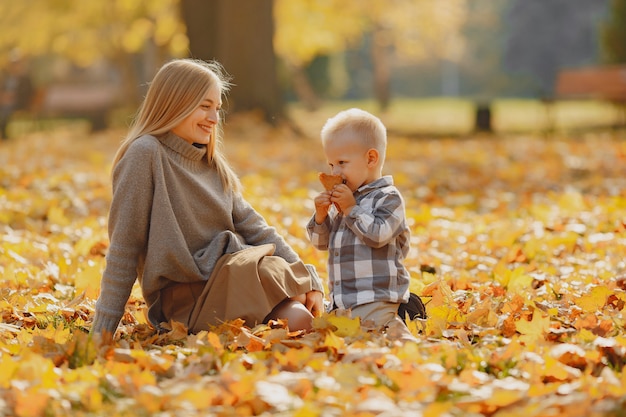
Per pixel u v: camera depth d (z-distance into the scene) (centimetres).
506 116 4147
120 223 567
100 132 3212
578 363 478
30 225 1054
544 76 8775
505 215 1217
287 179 1598
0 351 497
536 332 532
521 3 8819
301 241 971
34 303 666
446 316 591
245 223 637
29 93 3238
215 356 472
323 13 4038
